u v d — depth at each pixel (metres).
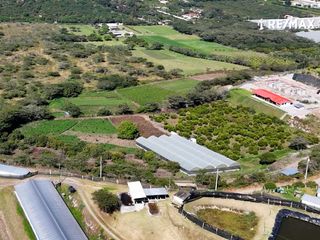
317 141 159.75
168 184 118.44
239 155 147.75
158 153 144.50
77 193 111.06
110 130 166.62
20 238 98.88
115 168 129.00
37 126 168.12
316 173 129.62
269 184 119.06
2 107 175.50
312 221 100.94
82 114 181.88
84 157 138.25
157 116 179.50
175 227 97.38
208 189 118.62
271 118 178.88
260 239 95.31
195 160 138.25
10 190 112.81
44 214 101.31
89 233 99.12
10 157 137.50
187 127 167.88
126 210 103.25
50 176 120.62
